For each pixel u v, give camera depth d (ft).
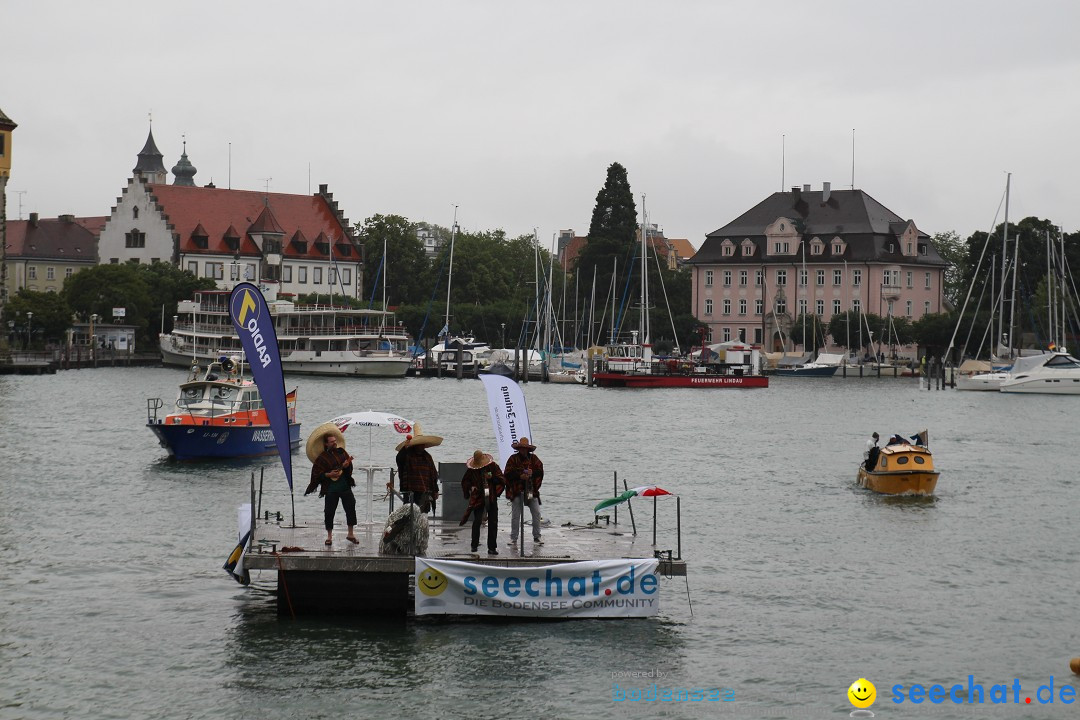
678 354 556.10
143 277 627.05
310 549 104.83
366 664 96.07
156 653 98.27
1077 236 634.84
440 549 106.93
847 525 156.04
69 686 91.56
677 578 124.26
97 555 130.82
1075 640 105.60
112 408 322.34
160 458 210.79
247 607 110.42
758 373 515.91
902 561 134.72
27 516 152.97
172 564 127.13
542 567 103.09
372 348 513.86
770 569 129.70
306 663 96.17
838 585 122.93
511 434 124.36
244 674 93.97
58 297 596.29
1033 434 286.87
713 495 180.65
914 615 112.47
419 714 87.15
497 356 571.28
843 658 100.37
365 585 105.91
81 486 177.88
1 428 263.70
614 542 111.96
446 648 99.45
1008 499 179.11
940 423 317.42
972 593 120.78
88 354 556.92
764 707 90.12
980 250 653.30
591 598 104.37
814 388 490.49
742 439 267.18
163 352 562.66
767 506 170.81
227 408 210.59
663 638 103.86
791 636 105.60
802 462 223.51
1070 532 152.35
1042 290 585.22
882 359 629.92
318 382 469.98
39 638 101.76
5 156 519.19
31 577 121.08
